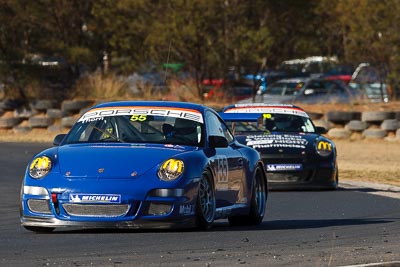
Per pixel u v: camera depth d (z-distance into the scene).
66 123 113.44
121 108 40.75
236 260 29.42
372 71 131.75
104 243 33.81
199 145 38.84
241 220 42.69
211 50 118.50
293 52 123.25
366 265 27.52
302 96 127.12
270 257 30.16
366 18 120.00
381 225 41.59
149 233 36.59
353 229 39.81
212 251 31.75
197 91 119.81
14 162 80.12
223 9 118.19
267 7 120.44
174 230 37.62
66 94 121.06
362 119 106.00
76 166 36.19
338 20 125.50
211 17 117.12
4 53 119.75
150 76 124.25
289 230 39.38
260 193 43.97
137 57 124.06
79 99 119.81
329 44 133.25
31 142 103.25
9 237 36.25
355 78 136.25
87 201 35.12
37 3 120.50
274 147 61.66
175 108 40.66
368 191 61.75
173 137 39.00
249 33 116.88
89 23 124.88
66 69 123.88
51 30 123.31
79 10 123.50
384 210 49.81
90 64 125.50
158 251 31.67
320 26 126.50
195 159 36.81
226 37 119.12
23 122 116.62
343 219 45.03
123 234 36.28
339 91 128.50
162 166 35.97
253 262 28.95
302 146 61.88
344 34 128.50
